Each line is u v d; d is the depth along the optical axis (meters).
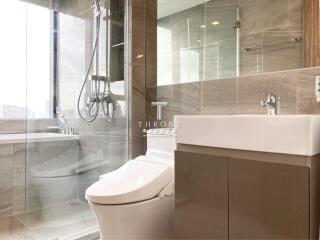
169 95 1.89
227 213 1.01
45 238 1.69
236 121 0.99
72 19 2.14
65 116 2.08
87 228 1.81
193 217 1.12
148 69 2.04
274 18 1.38
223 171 1.03
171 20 1.92
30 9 1.96
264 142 0.91
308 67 1.24
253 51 1.46
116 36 2.08
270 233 0.90
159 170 1.37
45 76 2.00
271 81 1.35
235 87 1.51
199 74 1.73
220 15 1.62
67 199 2.04
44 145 1.97
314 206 0.83
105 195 1.21
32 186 1.89
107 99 2.12
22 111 2.38
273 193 0.89
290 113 1.28
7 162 2.05
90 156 2.13
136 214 1.24
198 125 1.11
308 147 0.82
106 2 2.14
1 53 2.29
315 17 1.23
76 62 2.14
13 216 2.06
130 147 1.98
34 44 1.96
